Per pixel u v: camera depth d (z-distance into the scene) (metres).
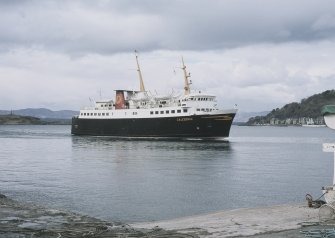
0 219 15.49
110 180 38.00
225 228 12.88
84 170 46.66
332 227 12.34
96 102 127.31
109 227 14.09
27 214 16.64
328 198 14.26
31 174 42.81
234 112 98.75
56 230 13.16
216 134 99.44
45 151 78.19
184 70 111.31
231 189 32.66
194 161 57.56
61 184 35.31
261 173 43.72
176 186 34.22
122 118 114.19
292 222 13.29
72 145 95.38
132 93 122.19
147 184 35.41
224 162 56.34
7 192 31.02
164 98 111.44
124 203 26.73
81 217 16.53
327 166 51.28
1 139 127.44
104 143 99.31
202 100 104.38
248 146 94.62
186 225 14.07
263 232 12.02
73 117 133.38
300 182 36.75
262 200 28.06
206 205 26.30
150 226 14.40
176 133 103.06
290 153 74.44
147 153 71.38
